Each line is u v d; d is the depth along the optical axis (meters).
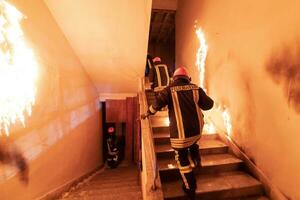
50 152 2.45
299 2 1.87
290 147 2.02
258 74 2.43
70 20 2.87
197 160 2.17
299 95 1.90
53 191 2.46
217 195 2.28
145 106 3.15
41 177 2.22
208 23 3.73
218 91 3.39
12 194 1.72
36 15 2.25
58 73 2.76
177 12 5.84
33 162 2.06
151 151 2.16
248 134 2.65
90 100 4.35
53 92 2.58
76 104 3.48
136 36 3.31
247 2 2.59
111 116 5.28
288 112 2.03
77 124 3.49
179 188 2.28
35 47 2.16
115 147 5.41
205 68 3.89
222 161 2.72
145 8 2.84
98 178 4.20
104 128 5.68
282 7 2.06
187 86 2.11
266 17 2.28
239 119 2.83
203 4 3.95
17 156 1.79
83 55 3.60
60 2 2.60
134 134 5.44
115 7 2.80
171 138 2.06
